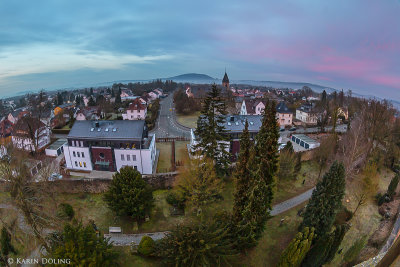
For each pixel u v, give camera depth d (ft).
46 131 211.82
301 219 114.52
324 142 163.84
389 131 172.35
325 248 81.25
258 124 174.91
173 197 125.90
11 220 94.02
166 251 76.07
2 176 85.76
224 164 137.18
